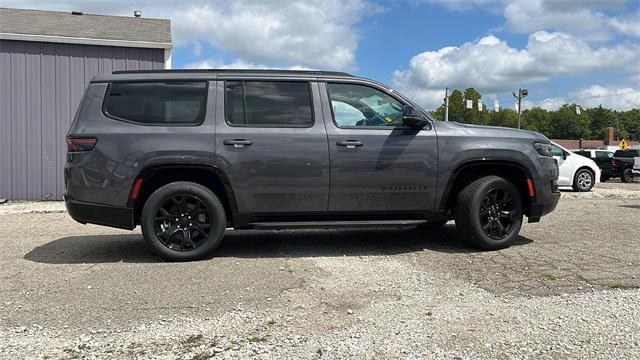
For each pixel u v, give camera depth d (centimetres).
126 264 506
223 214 522
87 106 522
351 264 502
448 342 311
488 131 567
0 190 1134
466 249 569
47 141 1155
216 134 518
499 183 553
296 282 439
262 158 521
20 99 1137
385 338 317
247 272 472
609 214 856
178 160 510
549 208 578
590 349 300
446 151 548
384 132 543
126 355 294
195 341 314
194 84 533
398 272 470
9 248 592
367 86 557
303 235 669
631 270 468
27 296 401
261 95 538
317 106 541
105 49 1175
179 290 416
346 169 532
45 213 938
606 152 2889
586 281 434
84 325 340
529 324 338
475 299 390
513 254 539
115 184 506
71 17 1380
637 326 334
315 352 298
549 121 11406
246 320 349
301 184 527
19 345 308
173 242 521
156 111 523
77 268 491
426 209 553
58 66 1152
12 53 1127
